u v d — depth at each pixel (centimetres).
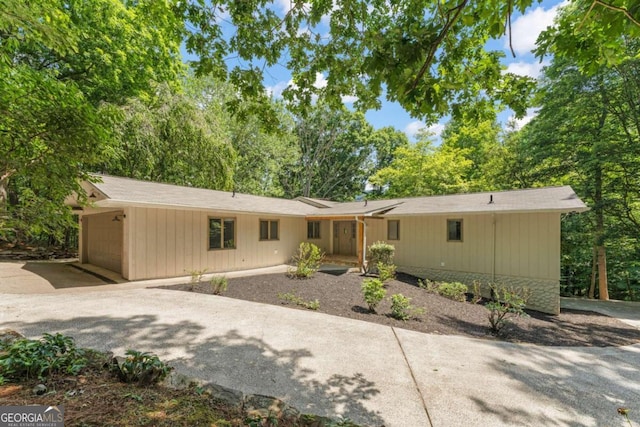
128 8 1260
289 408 259
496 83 400
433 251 1103
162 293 711
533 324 692
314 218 1380
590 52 298
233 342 432
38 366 259
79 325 460
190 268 977
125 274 844
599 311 920
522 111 409
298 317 579
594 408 313
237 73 457
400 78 255
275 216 1284
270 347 425
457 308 755
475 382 358
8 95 276
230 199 1190
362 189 3075
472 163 1955
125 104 1325
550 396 335
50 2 396
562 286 1603
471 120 428
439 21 313
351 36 421
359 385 333
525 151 1383
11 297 622
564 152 1236
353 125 2959
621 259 1335
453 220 1059
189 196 1030
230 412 240
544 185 1438
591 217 1223
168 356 374
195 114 1506
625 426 281
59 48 292
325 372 359
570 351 507
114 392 248
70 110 296
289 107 507
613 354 503
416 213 1069
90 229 1112
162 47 1387
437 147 2169
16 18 246
